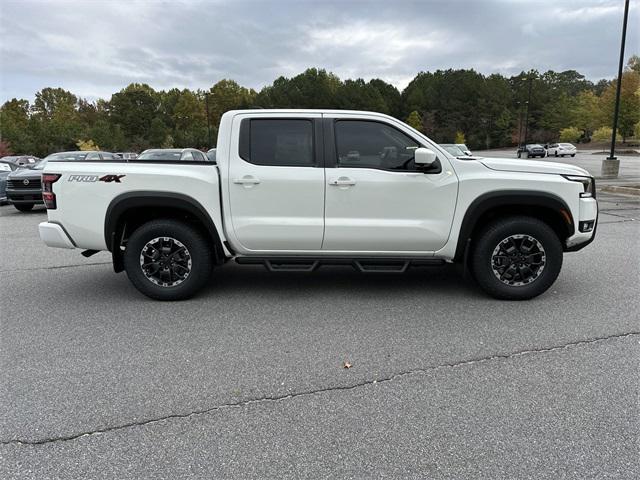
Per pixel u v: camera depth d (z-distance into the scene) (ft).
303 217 15.35
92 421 9.00
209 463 7.82
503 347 12.17
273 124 15.35
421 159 14.32
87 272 20.24
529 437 8.43
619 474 7.48
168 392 10.05
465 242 15.43
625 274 18.83
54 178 15.42
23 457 7.98
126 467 7.73
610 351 11.86
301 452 8.08
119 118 268.41
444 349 12.10
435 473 7.54
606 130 208.03
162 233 15.61
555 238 15.24
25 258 22.95
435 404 9.53
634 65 206.69
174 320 14.29
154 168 15.34
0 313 14.99
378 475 7.50
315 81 338.34
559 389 10.06
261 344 12.48
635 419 8.94
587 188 15.61
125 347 12.33
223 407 9.47
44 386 10.30
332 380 10.55
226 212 15.39
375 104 319.06
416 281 18.37
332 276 19.21
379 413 9.23
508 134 312.50
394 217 15.30
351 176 15.11
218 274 19.63
